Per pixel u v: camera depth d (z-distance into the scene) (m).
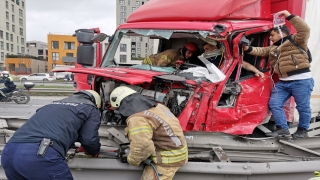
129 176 2.82
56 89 20.12
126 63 4.84
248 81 3.63
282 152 3.41
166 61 4.32
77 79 5.71
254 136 3.99
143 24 4.00
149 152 2.44
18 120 3.92
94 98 2.86
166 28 3.67
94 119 2.66
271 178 2.87
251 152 3.35
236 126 3.57
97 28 5.38
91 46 4.25
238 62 3.52
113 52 4.60
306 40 3.49
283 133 3.71
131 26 4.17
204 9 3.63
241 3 3.68
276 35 3.68
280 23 3.65
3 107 11.73
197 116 3.27
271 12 4.22
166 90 3.33
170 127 2.58
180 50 4.52
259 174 2.82
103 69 3.58
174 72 3.63
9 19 68.56
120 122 3.75
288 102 4.18
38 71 63.59
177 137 2.60
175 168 2.62
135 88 3.42
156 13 4.12
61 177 2.36
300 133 3.78
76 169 2.79
